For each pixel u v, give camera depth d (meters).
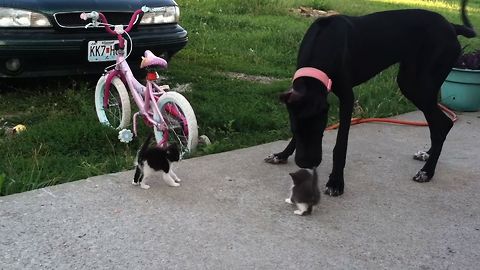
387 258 2.02
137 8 3.88
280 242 2.09
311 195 2.27
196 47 5.72
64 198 2.36
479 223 2.34
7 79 3.86
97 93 3.35
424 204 2.50
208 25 6.88
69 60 3.64
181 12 7.31
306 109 2.19
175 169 2.76
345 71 2.48
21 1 3.47
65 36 3.56
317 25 2.49
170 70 4.75
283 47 6.08
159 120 2.99
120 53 3.21
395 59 2.76
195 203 2.39
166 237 2.09
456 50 2.82
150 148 2.50
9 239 2.02
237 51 5.73
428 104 2.81
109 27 3.23
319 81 2.29
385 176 2.82
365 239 2.15
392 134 3.55
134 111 3.48
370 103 4.11
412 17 2.77
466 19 3.10
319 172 2.85
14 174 2.55
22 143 2.93
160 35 4.02
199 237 2.10
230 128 3.41
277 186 2.62
